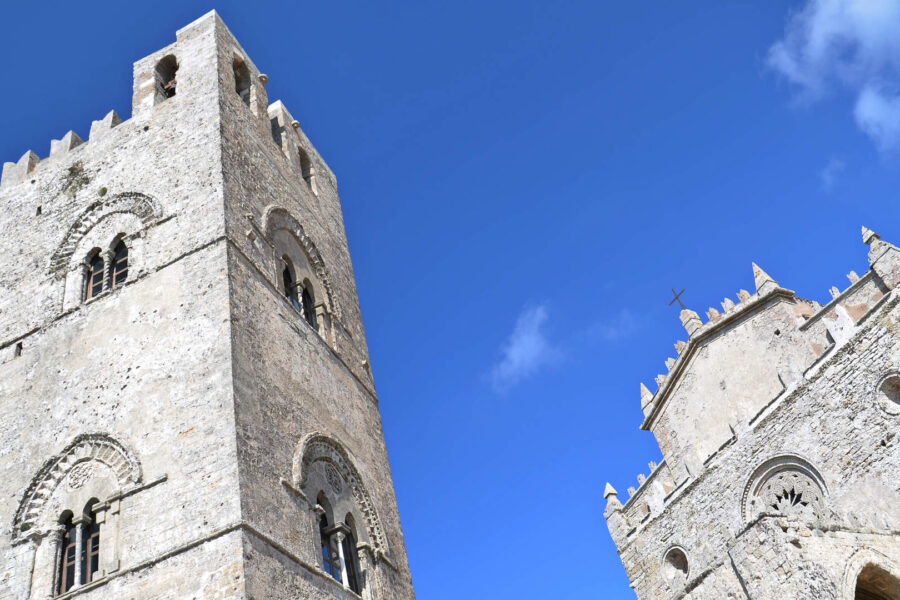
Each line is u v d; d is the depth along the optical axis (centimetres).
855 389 3481
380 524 2838
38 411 2644
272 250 3092
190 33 3712
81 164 3422
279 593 2059
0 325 3008
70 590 2142
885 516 3209
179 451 2289
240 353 2492
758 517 3009
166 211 2977
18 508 2419
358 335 3597
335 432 2848
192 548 2066
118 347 2662
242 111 3506
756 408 4206
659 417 4778
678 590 4134
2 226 3409
